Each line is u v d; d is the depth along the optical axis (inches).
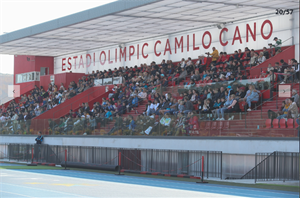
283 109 757.9
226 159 788.6
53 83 1691.7
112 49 1621.6
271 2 1011.3
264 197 507.5
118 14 1133.1
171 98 994.1
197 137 839.1
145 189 564.7
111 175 807.1
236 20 1199.6
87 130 1088.2
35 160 1104.2
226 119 798.5
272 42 1115.3
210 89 962.1
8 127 1348.4
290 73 867.4
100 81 1454.2
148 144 933.2
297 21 1064.2
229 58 1125.1
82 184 616.1
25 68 1919.3
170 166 835.4
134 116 973.2
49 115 1390.3
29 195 480.4
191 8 1070.4
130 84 1286.9
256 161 704.4
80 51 1753.2
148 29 1326.3
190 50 1334.9
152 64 1318.9
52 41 1533.0
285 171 690.8
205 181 700.0
